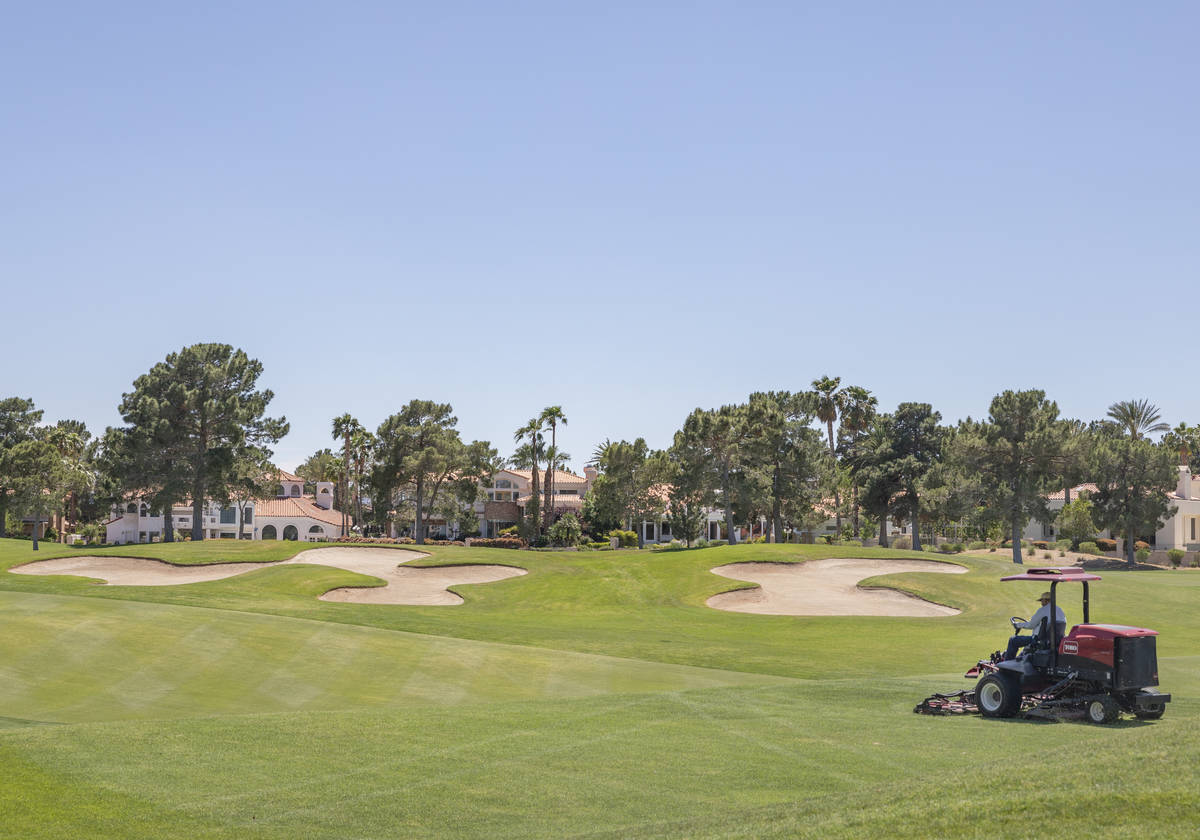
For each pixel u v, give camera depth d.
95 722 14.98
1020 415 70.88
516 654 24.64
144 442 71.69
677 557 54.81
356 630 26.81
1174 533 86.06
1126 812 8.23
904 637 33.06
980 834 8.12
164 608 27.88
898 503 85.50
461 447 87.00
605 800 11.27
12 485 71.12
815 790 11.52
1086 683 15.51
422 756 13.17
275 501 109.69
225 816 10.46
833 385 106.12
